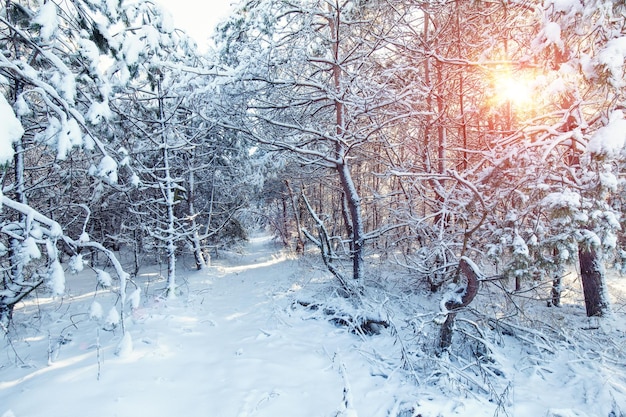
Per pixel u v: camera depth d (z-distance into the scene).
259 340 6.77
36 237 3.97
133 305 5.27
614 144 3.94
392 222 11.39
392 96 8.74
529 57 5.54
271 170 11.05
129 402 4.26
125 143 9.86
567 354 5.78
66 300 11.00
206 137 13.92
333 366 5.71
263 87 9.30
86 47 4.50
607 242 4.60
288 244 22.25
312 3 9.24
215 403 4.46
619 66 4.10
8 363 5.73
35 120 6.66
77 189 11.37
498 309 7.41
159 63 6.20
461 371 5.04
